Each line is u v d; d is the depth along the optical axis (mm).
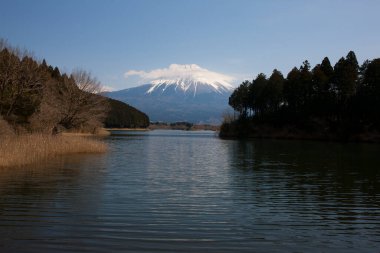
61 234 9695
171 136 94688
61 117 49156
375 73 65562
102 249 8703
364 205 13711
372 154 36625
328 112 72812
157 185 17469
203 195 15258
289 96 80250
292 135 77812
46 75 45938
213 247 9016
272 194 15656
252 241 9516
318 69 75188
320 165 26781
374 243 9484
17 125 37125
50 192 15047
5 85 36469
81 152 33062
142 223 10883
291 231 10414
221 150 42781
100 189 16047
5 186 16094
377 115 64938
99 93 54031
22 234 9656
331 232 10375
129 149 42438
